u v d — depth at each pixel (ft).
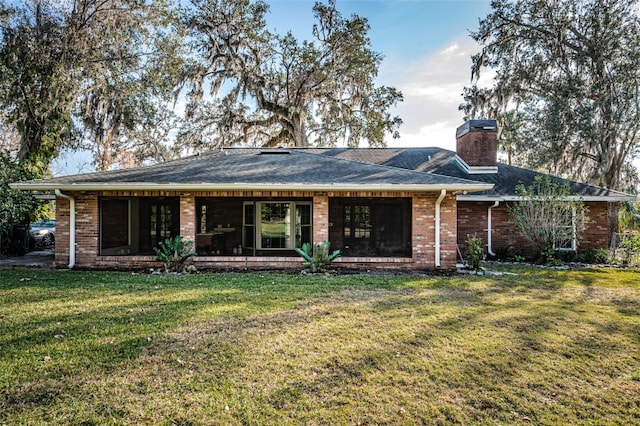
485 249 44.29
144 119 63.72
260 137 87.86
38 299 21.89
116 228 44.42
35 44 50.01
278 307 20.45
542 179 41.75
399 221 41.52
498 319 18.89
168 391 11.44
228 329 16.81
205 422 9.95
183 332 16.37
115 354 13.97
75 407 10.48
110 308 19.97
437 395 11.49
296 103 76.18
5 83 48.37
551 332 17.10
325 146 81.76
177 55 65.10
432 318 18.79
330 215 41.63
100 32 56.59
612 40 59.00
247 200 45.65
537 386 12.17
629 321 18.92
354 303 21.53
